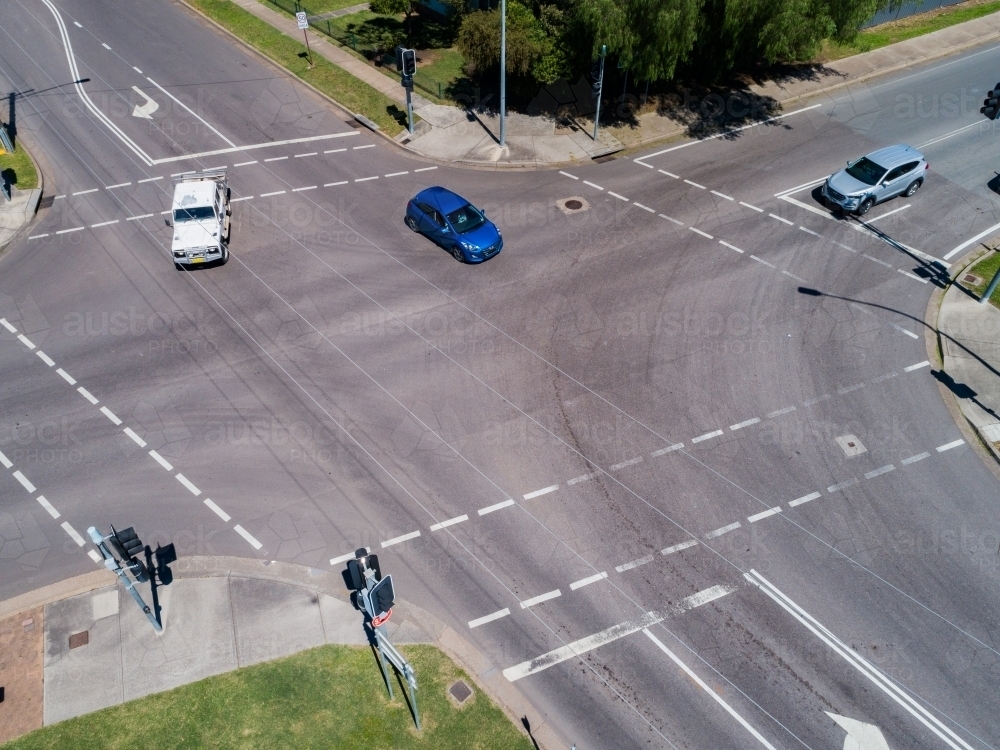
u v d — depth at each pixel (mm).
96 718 13555
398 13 37031
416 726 13453
